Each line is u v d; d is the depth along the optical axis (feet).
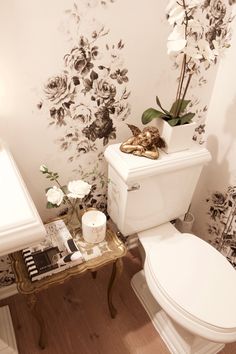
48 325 4.21
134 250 5.43
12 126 3.18
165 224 4.36
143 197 3.72
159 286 3.38
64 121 3.46
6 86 2.91
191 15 3.15
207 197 5.06
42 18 2.72
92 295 4.65
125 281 4.91
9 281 4.44
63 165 3.84
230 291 3.35
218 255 3.78
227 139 4.31
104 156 3.87
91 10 2.89
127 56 3.38
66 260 3.26
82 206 4.45
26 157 3.50
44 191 3.92
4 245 2.09
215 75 4.17
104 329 4.22
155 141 3.50
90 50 3.14
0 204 2.30
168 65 3.71
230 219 4.72
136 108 3.88
